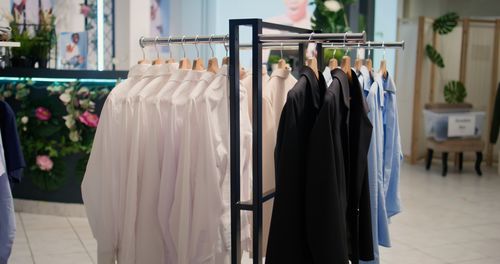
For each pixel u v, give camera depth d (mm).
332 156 2016
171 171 2383
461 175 7824
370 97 2676
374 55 8422
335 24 7641
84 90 5141
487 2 8766
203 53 7891
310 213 2020
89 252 4242
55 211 5320
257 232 2186
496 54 8336
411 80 8633
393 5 8266
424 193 6637
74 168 5258
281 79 2604
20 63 5453
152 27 7051
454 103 8133
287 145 2008
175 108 2350
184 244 2338
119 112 2436
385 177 2980
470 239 4793
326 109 2012
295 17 7781
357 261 2369
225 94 2346
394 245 4586
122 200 2428
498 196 6520
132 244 2404
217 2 7797
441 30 8312
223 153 2330
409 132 8812
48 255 4160
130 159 2389
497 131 8086
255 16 7820
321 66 2756
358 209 2344
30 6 5961
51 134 5270
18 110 5309
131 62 5328
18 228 4871
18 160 3080
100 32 5469
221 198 2322
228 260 2391
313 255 2025
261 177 2176
